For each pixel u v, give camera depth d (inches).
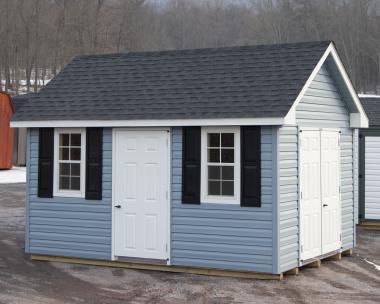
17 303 405.1
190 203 490.3
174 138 497.0
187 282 465.1
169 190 498.0
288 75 491.5
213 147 485.1
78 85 565.0
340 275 495.5
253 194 469.7
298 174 491.2
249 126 470.9
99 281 470.3
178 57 566.9
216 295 426.6
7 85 2377.0
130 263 513.7
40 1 2396.7
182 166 493.0
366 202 762.8
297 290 442.3
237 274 478.6
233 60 536.1
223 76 517.3
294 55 515.5
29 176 550.0
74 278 480.7
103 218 522.0
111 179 518.6
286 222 474.3
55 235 539.5
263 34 2847.0
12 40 2379.4
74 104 537.6
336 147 555.2
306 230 503.5
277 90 476.4
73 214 532.7
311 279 478.0
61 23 2413.9
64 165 540.1
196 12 3129.9
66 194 535.5
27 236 550.0
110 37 2480.3
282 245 468.4
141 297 422.0
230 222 476.7
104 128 522.0
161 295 427.2
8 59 2379.4
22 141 1517.0
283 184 470.6
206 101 490.0
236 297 421.4
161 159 501.7
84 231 528.7
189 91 510.3
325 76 538.9
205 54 558.6
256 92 481.7
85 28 2426.2
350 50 2682.1
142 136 507.8
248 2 3095.5
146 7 2738.7
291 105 454.9
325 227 534.3
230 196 478.6
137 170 509.7
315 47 517.0
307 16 2773.1
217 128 480.4
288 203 477.4
